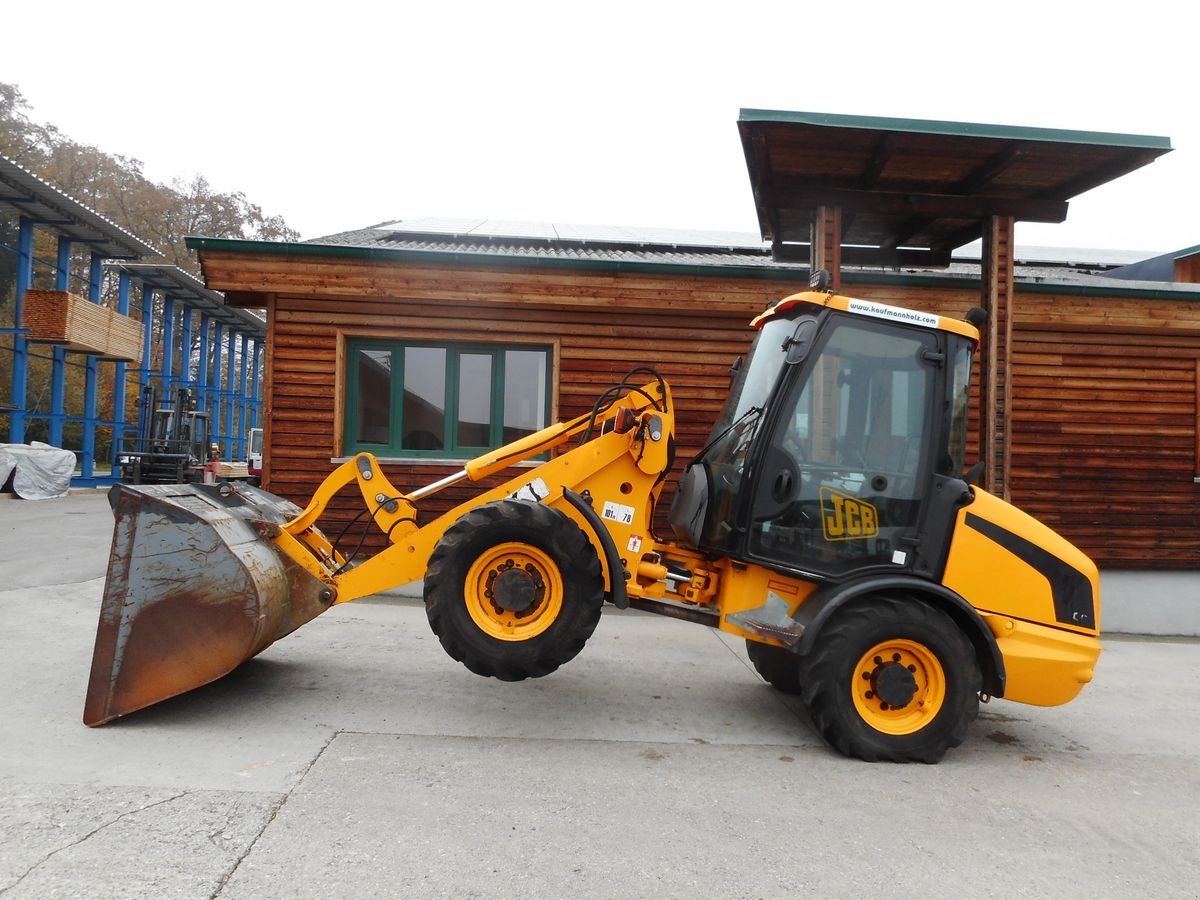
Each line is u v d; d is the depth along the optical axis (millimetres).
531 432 8938
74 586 7863
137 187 51062
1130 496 9352
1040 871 3145
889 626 4285
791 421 4551
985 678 4520
